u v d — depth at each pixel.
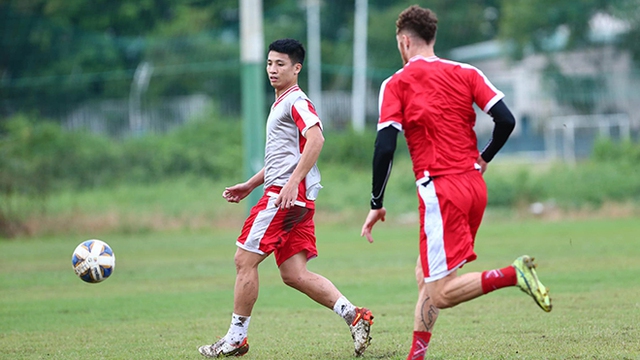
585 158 123.38
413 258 48.47
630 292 31.44
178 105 138.00
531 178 93.25
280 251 21.88
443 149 18.06
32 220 72.88
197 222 76.12
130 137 126.19
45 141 114.00
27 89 142.12
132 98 144.00
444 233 17.86
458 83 18.33
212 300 33.47
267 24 159.12
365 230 19.47
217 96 151.00
